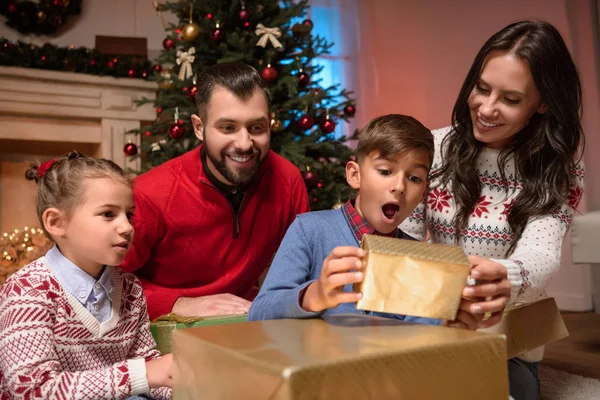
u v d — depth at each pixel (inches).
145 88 137.2
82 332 40.7
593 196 130.3
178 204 62.4
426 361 19.6
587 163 131.1
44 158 144.6
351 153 115.4
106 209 40.5
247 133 57.5
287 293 30.2
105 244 40.3
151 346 46.3
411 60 176.6
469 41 160.7
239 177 59.4
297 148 104.3
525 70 43.8
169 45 116.3
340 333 22.9
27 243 104.0
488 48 45.3
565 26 135.0
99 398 36.4
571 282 137.0
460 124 50.2
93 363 41.5
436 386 19.7
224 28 109.3
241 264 68.0
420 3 174.7
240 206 64.3
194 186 62.7
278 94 109.2
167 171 63.7
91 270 41.9
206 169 63.0
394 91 180.5
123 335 43.7
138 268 65.0
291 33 126.9
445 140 52.4
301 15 117.8
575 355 83.7
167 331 49.8
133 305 45.2
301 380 17.0
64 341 39.8
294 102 107.2
